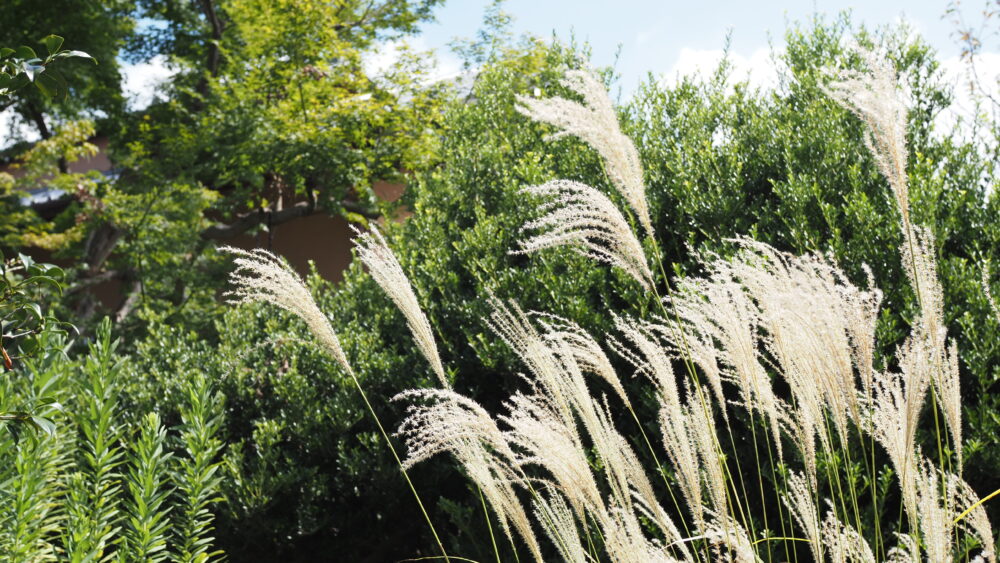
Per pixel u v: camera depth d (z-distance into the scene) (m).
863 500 3.22
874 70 2.21
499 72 7.03
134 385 4.76
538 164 5.30
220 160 12.23
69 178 12.12
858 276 3.78
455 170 5.72
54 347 2.61
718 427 3.62
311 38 12.02
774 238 4.12
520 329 2.48
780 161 4.65
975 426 3.17
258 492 4.21
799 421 2.25
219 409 2.95
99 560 2.48
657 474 3.59
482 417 2.26
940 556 2.00
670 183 4.55
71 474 2.75
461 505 3.94
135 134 14.48
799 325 2.11
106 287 16.62
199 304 12.17
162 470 2.69
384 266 2.43
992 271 3.60
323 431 4.46
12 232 12.30
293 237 15.45
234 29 14.74
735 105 5.29
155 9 15.70
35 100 13.61
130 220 12.10
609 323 3.96
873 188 4.27
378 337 4.82
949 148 4.34
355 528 4.50
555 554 3.63
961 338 3.43
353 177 11.50
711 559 2.40
